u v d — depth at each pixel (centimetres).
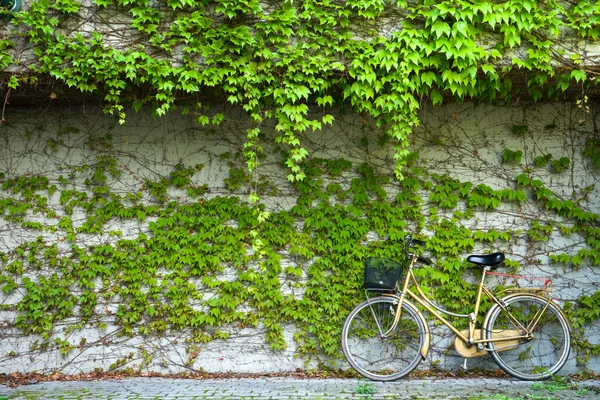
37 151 603
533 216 595
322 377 565
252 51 513
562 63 505
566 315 577
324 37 509
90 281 587
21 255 586
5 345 581
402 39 501
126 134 607
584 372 570
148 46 510
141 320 586
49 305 581
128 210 594
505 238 584
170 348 584
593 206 593
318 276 582
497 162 601
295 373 576
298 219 596
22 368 579
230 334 586
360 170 598
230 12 498
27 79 501
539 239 587
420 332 542
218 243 590
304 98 565
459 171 600
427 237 588
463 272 586
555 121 603
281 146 603
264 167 602
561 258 582
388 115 525
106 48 500
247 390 502
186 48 501
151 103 584
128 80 526
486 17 492
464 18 493
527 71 514
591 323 579
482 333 546
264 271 589
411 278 581
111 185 602
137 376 573
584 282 585
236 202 596
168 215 595
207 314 585
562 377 554
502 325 573
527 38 504
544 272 587
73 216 595
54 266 588
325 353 577
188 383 537
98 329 584
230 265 591
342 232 583
